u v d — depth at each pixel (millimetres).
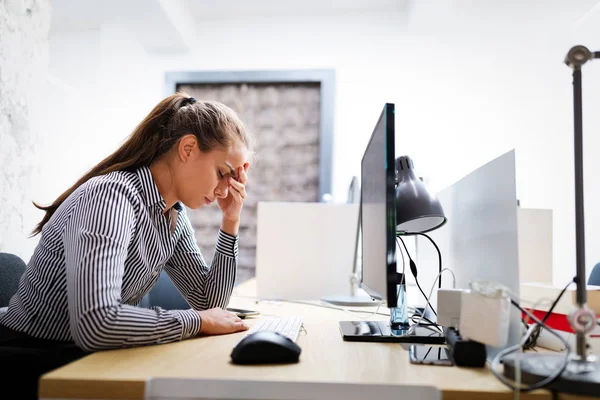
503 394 642
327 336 1074
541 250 1218
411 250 2559
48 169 2895
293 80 3736
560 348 915
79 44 3592
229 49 3838
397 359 833
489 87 3627
